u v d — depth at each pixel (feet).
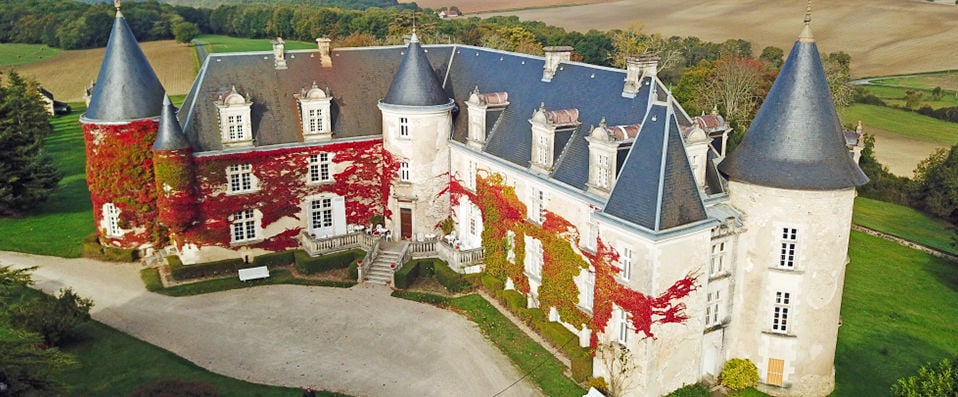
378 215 190.29
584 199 130.00
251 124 173.99
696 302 118.93
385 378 130.31
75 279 171.22
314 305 159.02
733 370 126.52
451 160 177.88
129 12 502.38
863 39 367.25
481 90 177.99
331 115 182.80
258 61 182.80
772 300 123.44
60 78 439.63
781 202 117.91
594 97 145.28
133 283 169.99
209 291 165.89
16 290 160.97
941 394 99.60
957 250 218.38
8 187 213.25
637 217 112.98
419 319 152.87
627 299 117.50
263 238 180.34
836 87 325.01
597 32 454.81
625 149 124.47
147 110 174.50
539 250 149.69
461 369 133.69
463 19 522.47
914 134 310.86
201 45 498.28
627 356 119.24
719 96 337.93
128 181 176.55
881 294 180.65
